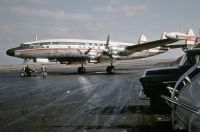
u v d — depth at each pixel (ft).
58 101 39.99
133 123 25.03
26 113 30.94
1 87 65.72
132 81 74.23
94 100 40.45
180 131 20.54
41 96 46.26
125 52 114.93
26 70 114.42
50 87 62.08
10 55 109.29
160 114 28.94
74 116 28.84
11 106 36.14
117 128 23.29
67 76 104.99
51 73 135.44
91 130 22.77
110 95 46.09
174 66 28.71
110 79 83.20
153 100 29.01
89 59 114.62
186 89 17.22
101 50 117.08
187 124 16.43
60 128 23.65
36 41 111.14
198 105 15.67
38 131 22.74
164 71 27.63
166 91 27.35
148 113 29.66
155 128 23.02
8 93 52.37
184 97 17.04
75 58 114.83
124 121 25.95
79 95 46.65
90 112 31.04
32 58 110.93
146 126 23.80
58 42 110.83
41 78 97.45
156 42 103.86
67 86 63.36
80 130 22.82
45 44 109.50
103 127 23.76
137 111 31.07
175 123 18.54
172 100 17.33
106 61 118.73
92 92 50.72
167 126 23.62
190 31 78.13
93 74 116.47
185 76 17.75
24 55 108.58
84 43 114.32
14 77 111.75
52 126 24.43
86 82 73.51
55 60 115.34
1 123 25.95
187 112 16.14
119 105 35.58
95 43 117.29
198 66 18.74
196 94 16.38
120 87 59.00
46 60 112.88
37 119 27.58
